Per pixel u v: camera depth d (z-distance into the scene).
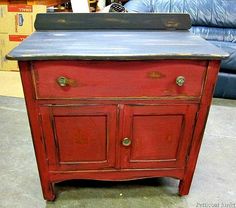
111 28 1.31
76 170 1.18
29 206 1.24
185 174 1.23
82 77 0.96
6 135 1.74
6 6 2.57
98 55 0.90
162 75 0.98
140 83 0.99
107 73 0.97
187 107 1.05
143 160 1.18
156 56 0.92
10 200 1.27
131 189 1.35
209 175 1.45
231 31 2.56
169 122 1.09
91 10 2.79
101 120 1.06
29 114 1.02
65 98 1.00
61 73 0.95
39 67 0.93
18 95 2.27
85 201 1.27
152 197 1.31
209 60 0.96
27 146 1.64
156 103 1.04
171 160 1.19
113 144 1.12
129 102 1.03
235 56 2.17
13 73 2.69
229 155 1.61
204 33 2.53
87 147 1.12
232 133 1.83
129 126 1.08
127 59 0.92
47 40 1.08
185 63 0.96
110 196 1.31
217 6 2.60
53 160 1.14
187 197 1.31
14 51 0.93
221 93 2.33
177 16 1.30
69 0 2.90
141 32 1.26
